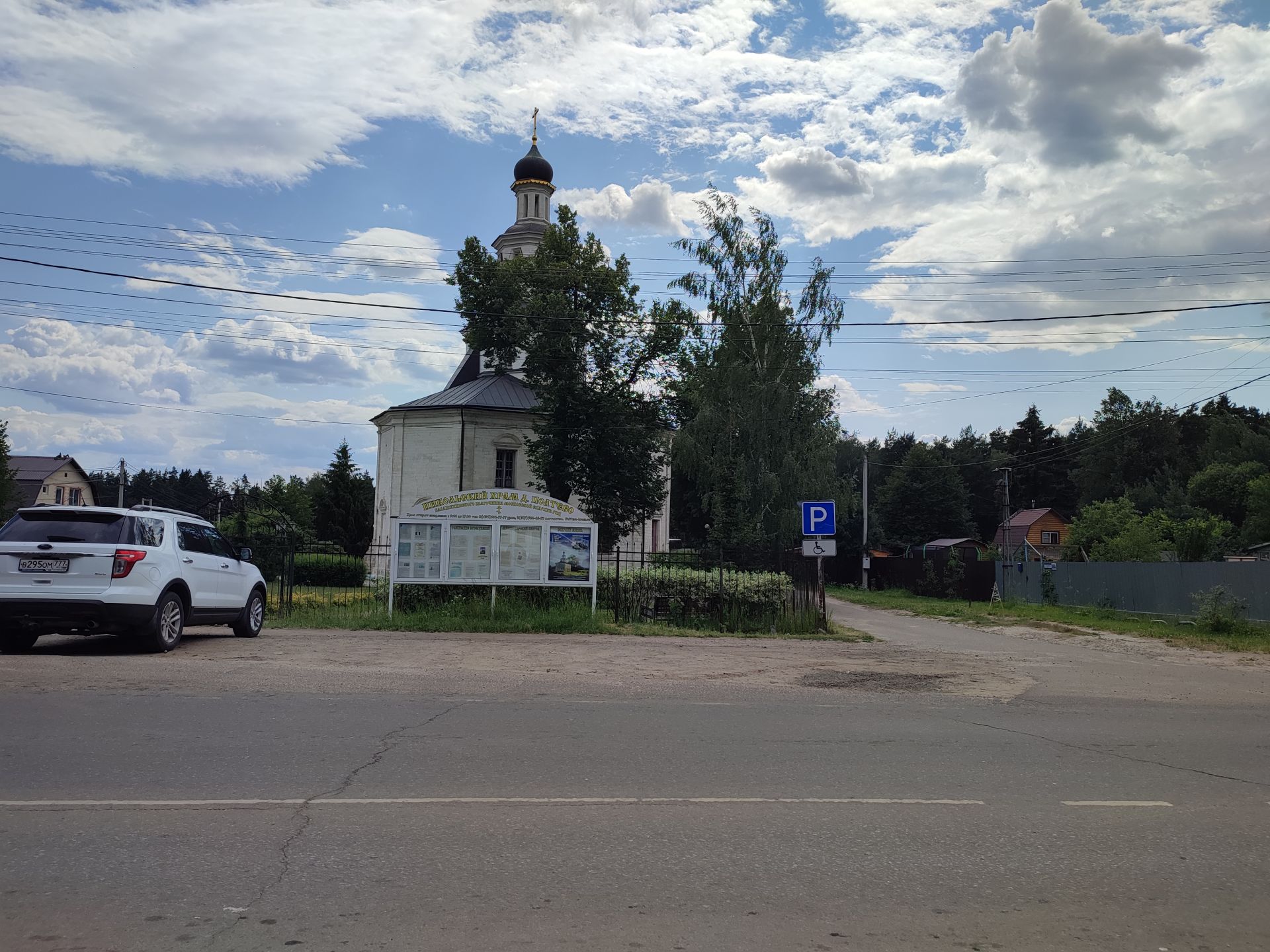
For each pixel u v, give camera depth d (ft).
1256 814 20.15
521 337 115.75
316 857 15.64
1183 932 13.83
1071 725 30.63
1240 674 48.67
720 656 49.01
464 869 15.28
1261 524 165.68
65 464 259.39
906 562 168.04
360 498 192.75
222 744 23.24
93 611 37.55
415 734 25.14
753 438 109.70
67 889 14.11
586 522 62.85
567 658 45.34
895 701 34.81
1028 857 16.90
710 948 12.71
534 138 158.30
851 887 15.15
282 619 60.18
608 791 20.20
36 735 23.45
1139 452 250.16
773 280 114.73
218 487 331.98
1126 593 95.91
